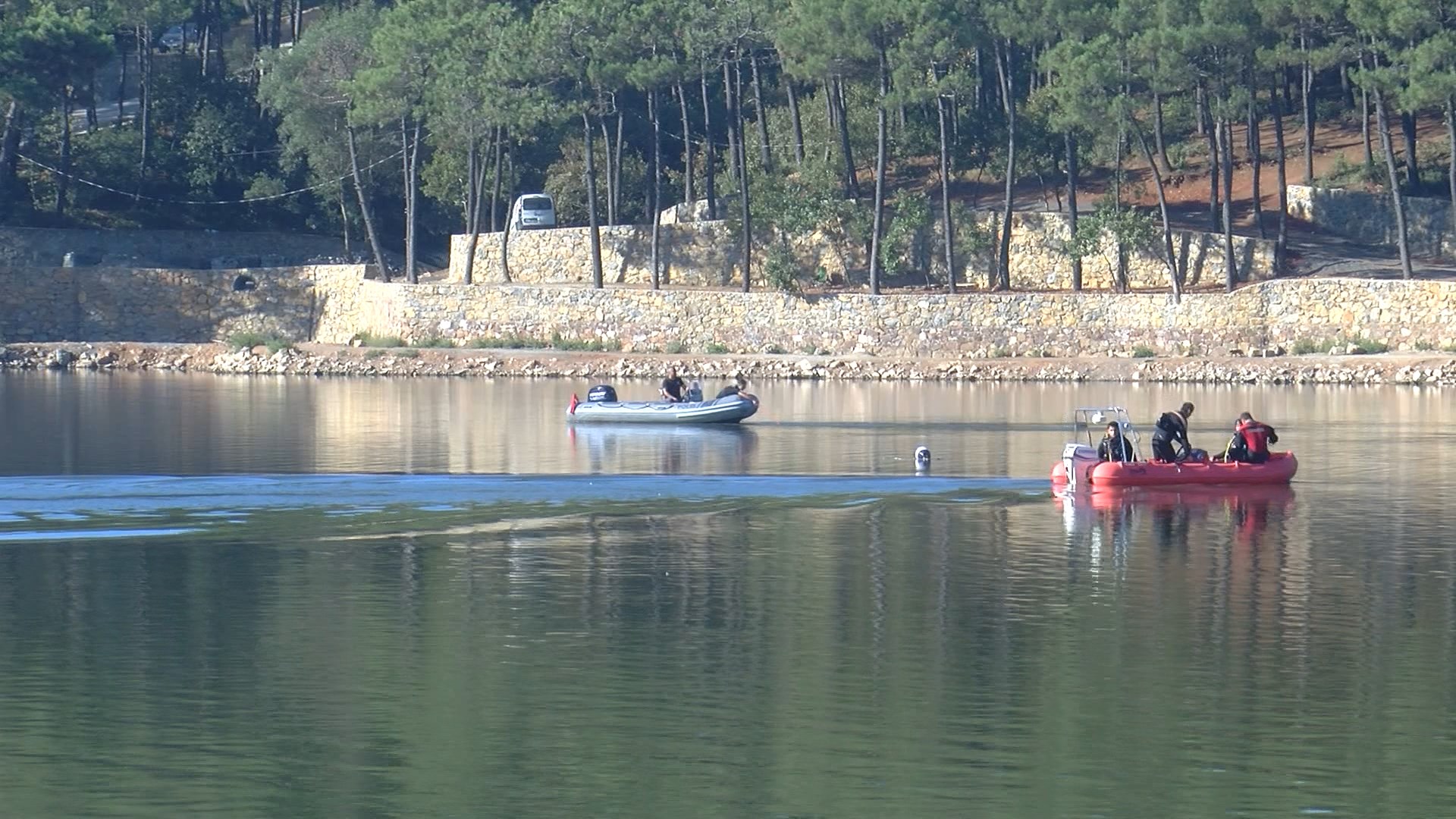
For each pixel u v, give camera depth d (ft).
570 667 197.98
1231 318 625.82
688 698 185.47
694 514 306.55
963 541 278.67
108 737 172.45
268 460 382.01
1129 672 195.72
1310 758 166.09
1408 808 153.48
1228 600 233.96
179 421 472.85
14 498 321.32
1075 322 639.76
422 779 160.66
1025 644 209.05
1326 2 599.98
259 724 176.35
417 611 226.58
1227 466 337.52
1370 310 614.75
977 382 618.44
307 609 228.02
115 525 292.81
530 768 163.32
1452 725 176.04
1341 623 219.82
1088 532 287.69
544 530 289.33
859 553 268.82
